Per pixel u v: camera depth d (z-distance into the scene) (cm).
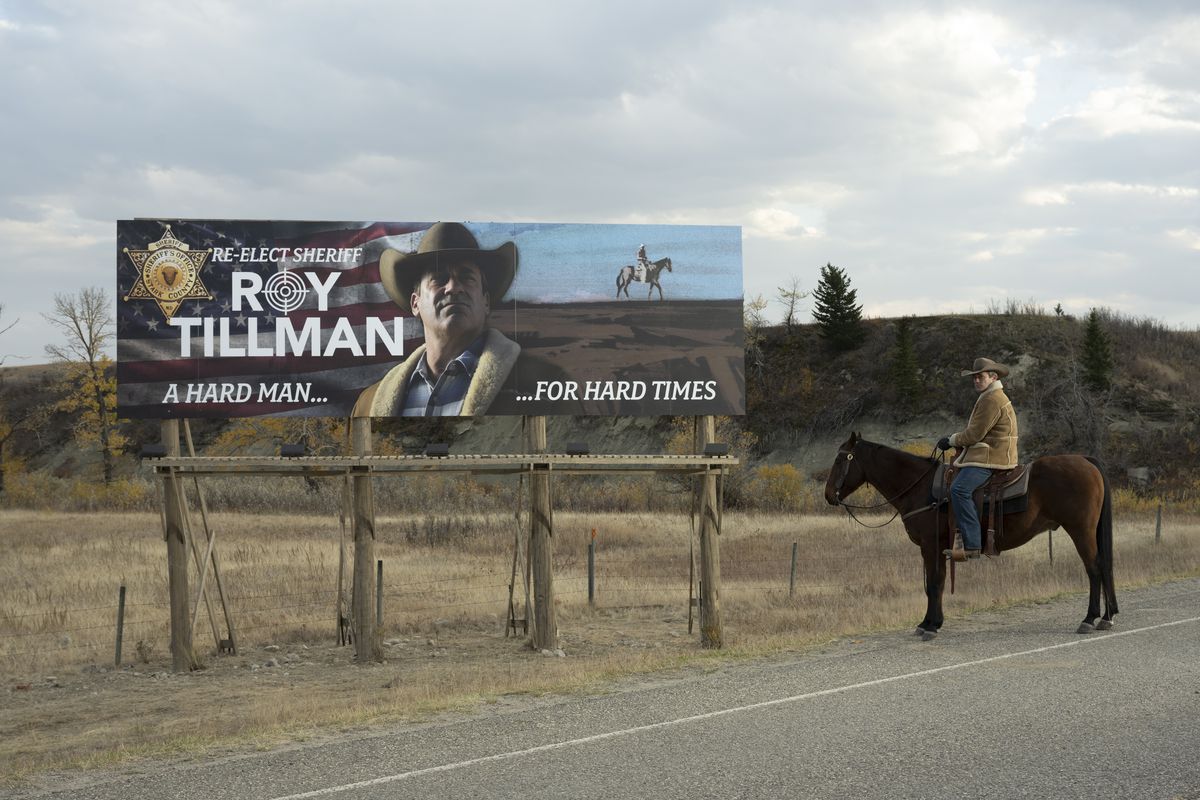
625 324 1470
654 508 4134
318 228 1423
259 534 3019
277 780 675
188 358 1398
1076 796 593
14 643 1502
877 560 2347
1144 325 7381
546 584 1445
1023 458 5822
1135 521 3547
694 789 625
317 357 1416
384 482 4322
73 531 3284
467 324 1441
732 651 1200
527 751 729
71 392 7850
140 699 1172
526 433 1480
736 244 1496
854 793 609
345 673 1288
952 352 6956
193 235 1404
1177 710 795
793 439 6800
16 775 727
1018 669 974
